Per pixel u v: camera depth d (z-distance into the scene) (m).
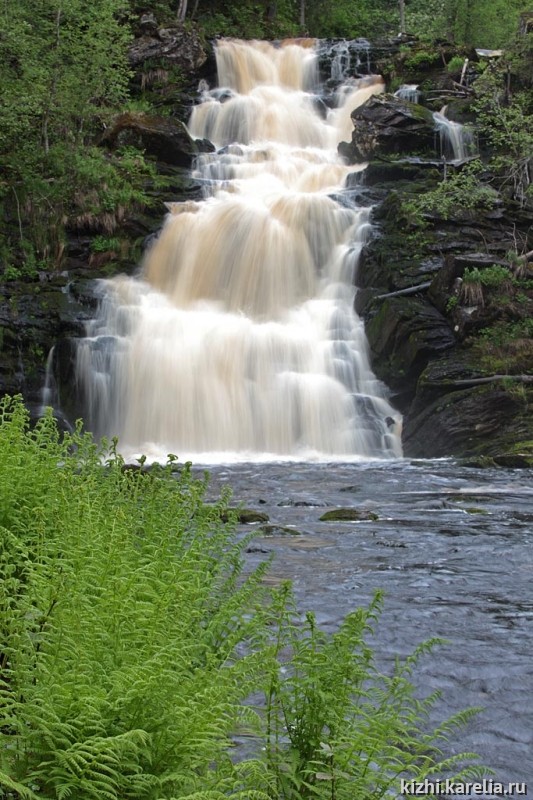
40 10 35.12
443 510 14.58
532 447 22.41
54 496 6.21
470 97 41.19
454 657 6.70
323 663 4.04
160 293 30.86
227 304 30.75
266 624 5.58
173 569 5.08
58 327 27.62
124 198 32.34
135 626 4.18
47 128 34.84
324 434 26.73
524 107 39.09
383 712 4.14
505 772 4.75
